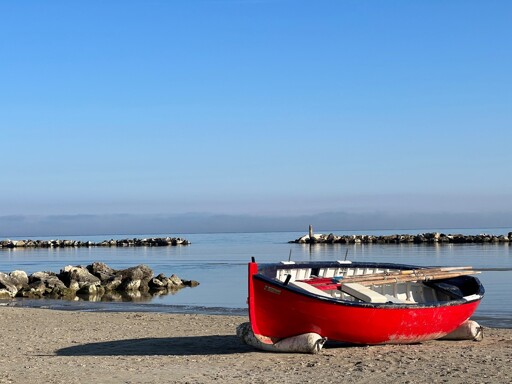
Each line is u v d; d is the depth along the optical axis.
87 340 19.84
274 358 15.88
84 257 97.38
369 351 16.42
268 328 16.36
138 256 96.44
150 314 27.58
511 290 36.56
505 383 12.60
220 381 13.45
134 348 18.22
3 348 18.48
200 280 50.12
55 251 126.25
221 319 25.05
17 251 129.38
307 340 16.02
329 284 17.38
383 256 74.50
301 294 15.58
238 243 158.00
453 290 19.56
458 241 110.19
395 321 16.28
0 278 42.19
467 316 17.91
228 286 44.81
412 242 112.75
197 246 140.00
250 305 16.09
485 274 48.66
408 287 19.83
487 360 14.97
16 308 30.80
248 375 13.99
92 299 38.66
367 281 17.94
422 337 17.03
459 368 14.10
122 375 14.27
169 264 73.19
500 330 20.80
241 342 18.62
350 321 15.91
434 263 61.25
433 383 12.83
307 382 13.21
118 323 24.19
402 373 13.77
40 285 41.88
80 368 15.14
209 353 17.12
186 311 30.06
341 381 13.20
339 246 109.62
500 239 108.12
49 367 15.33
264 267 17.88
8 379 14.01
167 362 15.78
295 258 76.38
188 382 13.41
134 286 44.38
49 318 26.27
